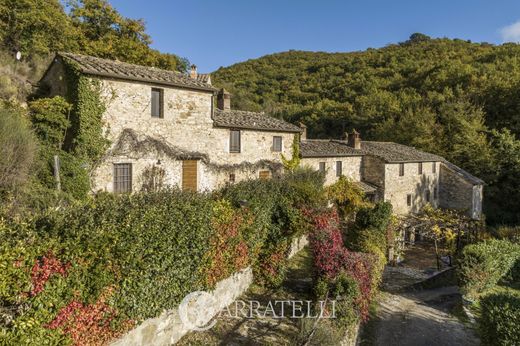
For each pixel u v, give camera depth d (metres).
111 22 29.75
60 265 4.20
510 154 29.72
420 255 20.12
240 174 17.92
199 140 15.74
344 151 24.58
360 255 10.45
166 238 6.10
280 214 10.34
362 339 8.98
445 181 30.88
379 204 13.98
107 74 12.33
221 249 7.94
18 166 8.63
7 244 3.71
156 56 30.91
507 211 30.09
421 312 11.10
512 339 7.23
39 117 11.73
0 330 3.60
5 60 18.19
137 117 13.41
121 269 5.14
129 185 13.18
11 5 20.41
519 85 34.84
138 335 5.65
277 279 9.89
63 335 4.29
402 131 40.09
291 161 20.30
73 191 11.16
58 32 22.88
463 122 34.84
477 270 11.68
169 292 6.36
